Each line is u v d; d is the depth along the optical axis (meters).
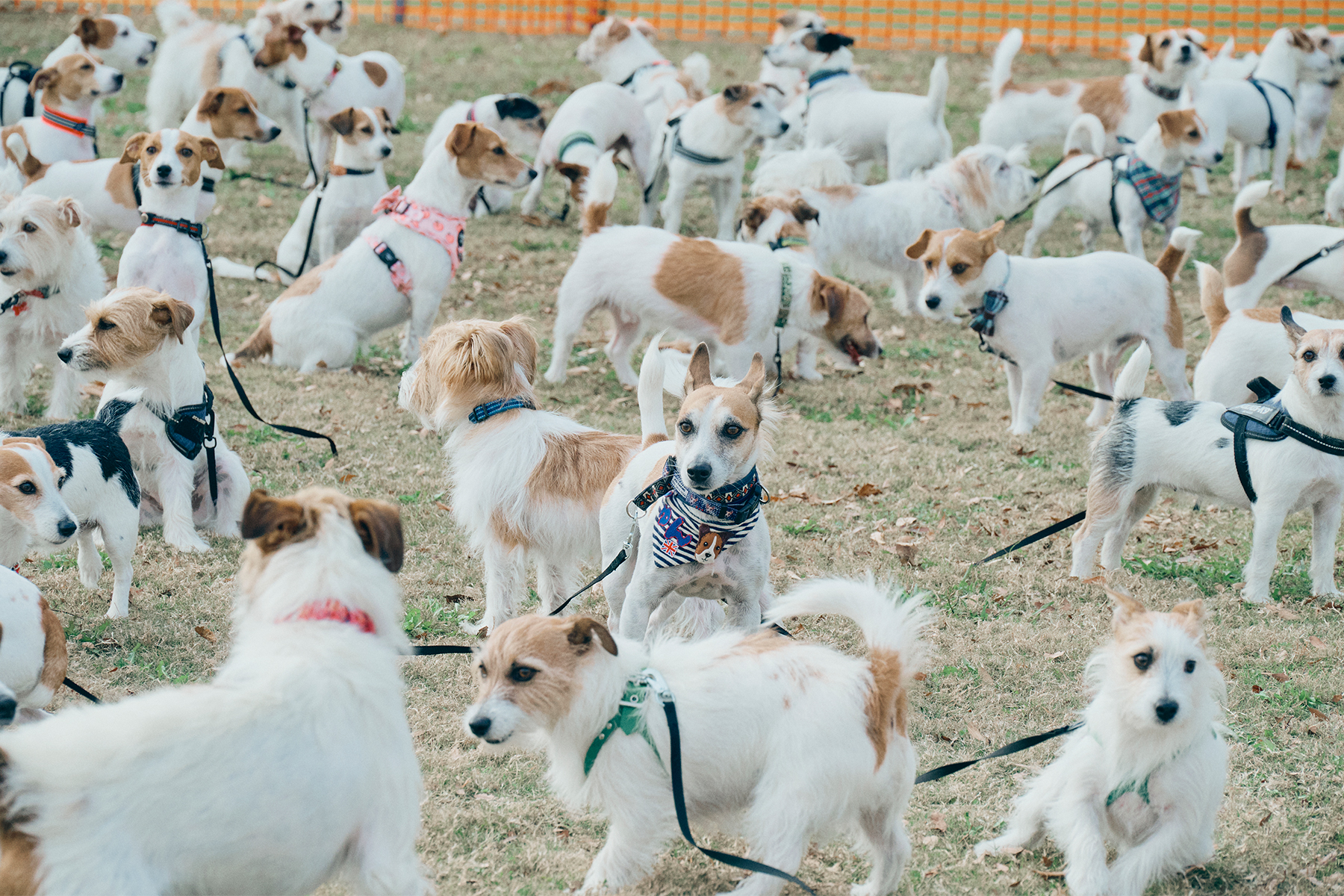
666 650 3.64
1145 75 13.55
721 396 4.27
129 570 5.34
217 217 12.34
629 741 3.43
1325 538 5.97
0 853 2.61
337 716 2.91
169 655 5.06
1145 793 3.67
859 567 6.23
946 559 6.37
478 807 4.10
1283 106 13.73
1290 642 5.46
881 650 3.49
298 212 12.62
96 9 19.80
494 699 3.33
